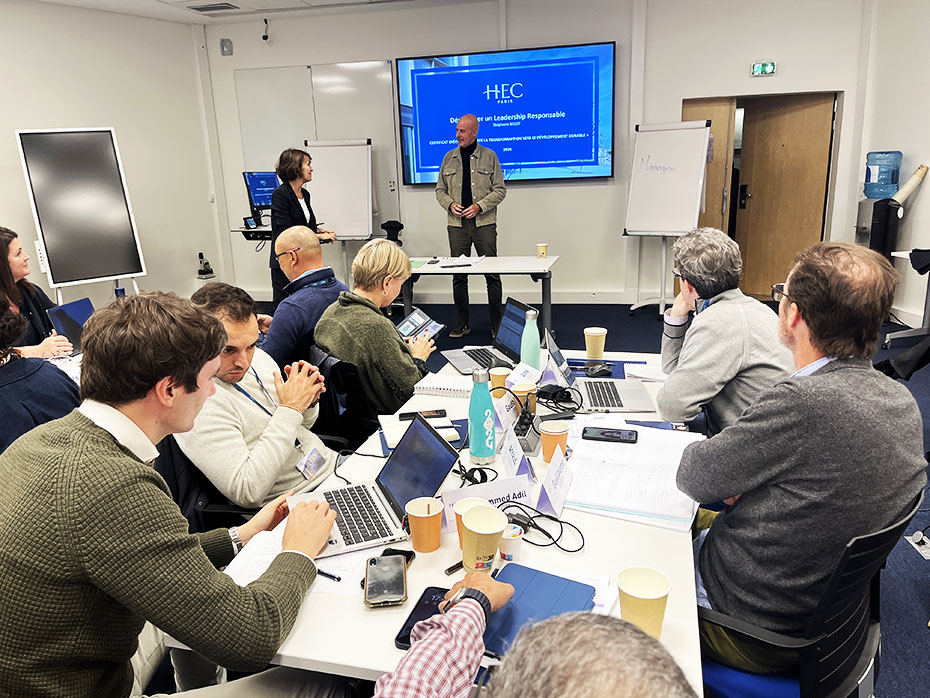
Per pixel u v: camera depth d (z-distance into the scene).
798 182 6.25
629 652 0.48
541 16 5.98
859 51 5.67
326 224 6.53
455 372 2.60
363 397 2.39
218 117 6.88
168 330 1.10
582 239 6.48
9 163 5.41
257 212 6.31
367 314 2.47
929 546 2.57
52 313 3.02
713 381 1.82
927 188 5.18
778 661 1.31
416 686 0.82
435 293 6.92
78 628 1.03
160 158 6.51
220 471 1.75
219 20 6.45
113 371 1.08
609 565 1.32
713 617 1.25
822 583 1.25
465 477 1.66
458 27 6.15
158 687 1.88
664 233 5.88
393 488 1.60
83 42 5.79
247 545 1.42
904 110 5.33
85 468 1.01
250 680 1.27
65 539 0.98
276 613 1.14
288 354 2.90
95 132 5.61
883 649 2.06
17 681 1.01
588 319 6.04
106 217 5.69
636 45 5.86
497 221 6.58
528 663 0.50
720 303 1.90
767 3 5.66
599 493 1.58
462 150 5.46
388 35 6.29
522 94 6.14
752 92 5.88
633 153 5.96
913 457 1.19
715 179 6.23
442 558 1.37
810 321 1.26
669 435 1.87
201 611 1.05
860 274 1.20
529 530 1.45
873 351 1.25
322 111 6.62
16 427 1.74
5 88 5.34
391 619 1.19
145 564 1.01
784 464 1.23
